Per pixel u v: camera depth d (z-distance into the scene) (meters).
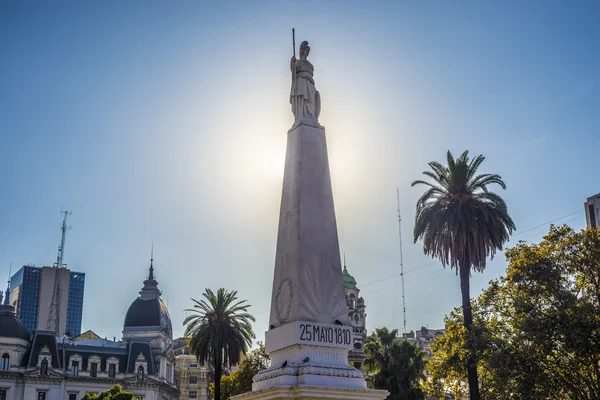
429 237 57.28
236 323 79.75
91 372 155.62
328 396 28.94
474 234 55.31
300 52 36.72
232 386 100.06
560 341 51.22
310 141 33.97
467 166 57.62
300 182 33.00
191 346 79.88
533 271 53.66
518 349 51.84
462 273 56.97
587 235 53.97
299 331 30.55
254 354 101.00
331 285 32.06
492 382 54.09
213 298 80.38
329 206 33.31
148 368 161.38
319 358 30.69
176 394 177.38
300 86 35.50
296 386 28.66
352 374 30.52
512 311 55.94
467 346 54.34
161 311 174.62
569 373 52.56
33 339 152.00
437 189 58.81
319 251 32.28
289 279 32.12
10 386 144.88
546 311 52.62
